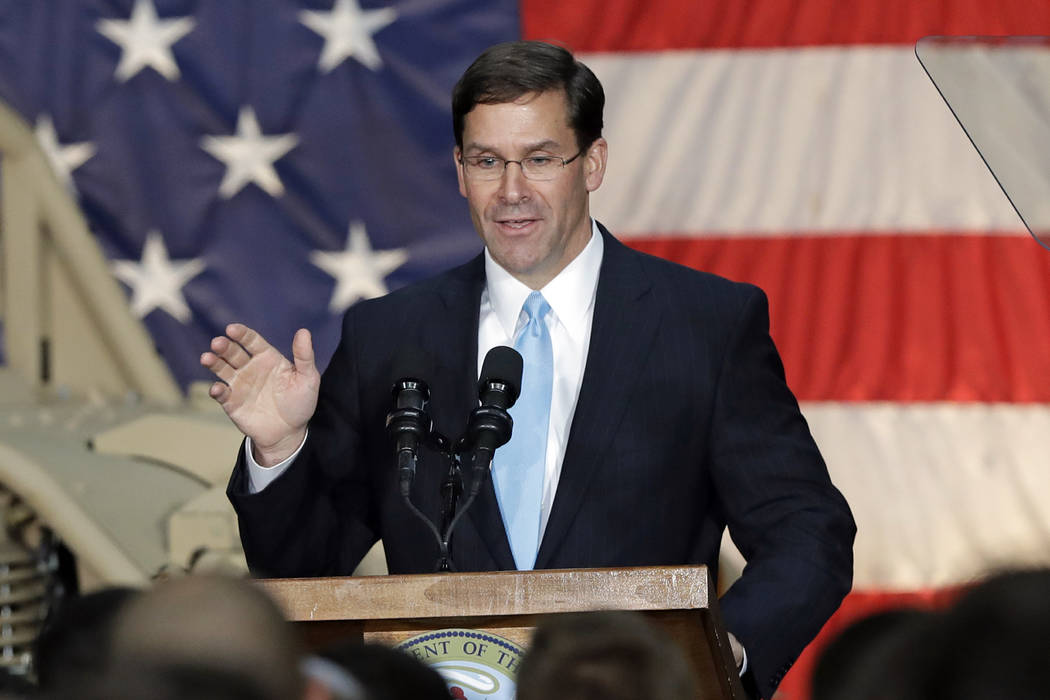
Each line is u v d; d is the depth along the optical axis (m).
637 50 20.47
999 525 20.25
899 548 20.34
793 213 20.44
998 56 12.05
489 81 9.24
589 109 9.41
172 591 3.11
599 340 9.45
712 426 9.36
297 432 8.86
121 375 18.28
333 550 9.54
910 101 20.39
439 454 9.30
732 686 6.35
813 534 8.83
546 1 20.36
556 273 9.68
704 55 20.45
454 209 20.31
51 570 12.75
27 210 17.83
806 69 20.42
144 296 20.34
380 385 9.67
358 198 20.38
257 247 20.39
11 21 20.34
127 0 20.39
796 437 9.45
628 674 4.13
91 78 20.33
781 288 20.44
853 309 20.42
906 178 20.41
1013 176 11.82
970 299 20.34
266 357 8.73
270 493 8.93
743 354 9.52
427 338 9.73
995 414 20.30
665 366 9.39
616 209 20.48
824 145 20.44
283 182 20.41
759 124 20.47
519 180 9.23
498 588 6.80
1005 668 3.13
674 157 20.47
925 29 20.36
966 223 20.36
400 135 20.34
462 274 10.10
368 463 9.68
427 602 6.80
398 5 20.36
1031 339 20.25
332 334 20.33
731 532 9.46
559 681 4.14
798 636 8.41
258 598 3.12
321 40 20.39
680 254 20.47
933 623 3.36
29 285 17.77
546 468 9.31
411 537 9.24
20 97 20.28
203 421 14.60
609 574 6.80
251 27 20.44
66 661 4.93
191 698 2.87
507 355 8.29
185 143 20.36
